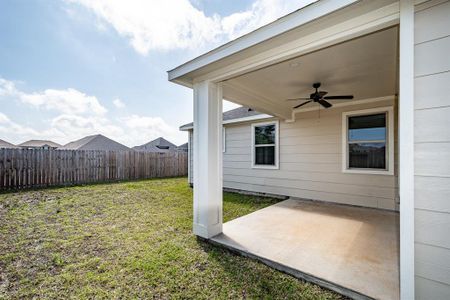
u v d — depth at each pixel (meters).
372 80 3.47
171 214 4.32
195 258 2.52
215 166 3.12
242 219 3.88
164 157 11.45
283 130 6.11
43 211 4.48
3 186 6.77
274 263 2.32
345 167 5.05
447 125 1.40
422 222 1.47
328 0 1.70
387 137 4.55
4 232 3.31
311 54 2.54
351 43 2.27
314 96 3.72
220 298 1.84
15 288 1.98
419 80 1.48
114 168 9.53
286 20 1.95
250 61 2.48
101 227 3.55
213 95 3.10
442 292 1.40
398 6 1.61
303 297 1.87
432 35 1.44
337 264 2.26
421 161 1.48
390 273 2.09
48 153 7.71
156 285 2.02
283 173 6.11
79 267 2.32
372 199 4.70
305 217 4.00
